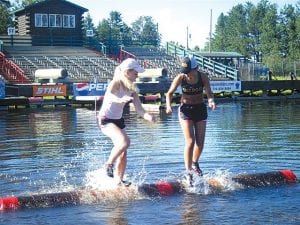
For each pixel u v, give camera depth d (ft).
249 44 367.04
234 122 55.52
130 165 29.91
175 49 148.25
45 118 63.87
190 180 24.71
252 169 28.60
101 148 37.68
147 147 36.83
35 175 27.81
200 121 25.76
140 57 142.92
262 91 111.45
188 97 25.52
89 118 63.46
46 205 22.06
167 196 23.35
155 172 27.99
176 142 39.42
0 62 120.06
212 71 134.31
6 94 88.43
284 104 88.48
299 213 20.30
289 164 30.07
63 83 95.25
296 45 292.40
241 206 21.44
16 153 35.42
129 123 55.67
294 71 151.33
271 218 19.71
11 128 52.06
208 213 20.53
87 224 19.42
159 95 94.99
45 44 142.51
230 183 24.77
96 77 119.03
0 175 27.86
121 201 22.58
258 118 60.39
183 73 25.25
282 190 24.07
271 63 205.77
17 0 231.71
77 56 133.39
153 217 20.15
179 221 19.57
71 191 23.17
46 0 142.31
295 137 41.75
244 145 37.47
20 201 21.97
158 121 58.03
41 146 38.81
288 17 333.42
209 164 30.14
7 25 184.14
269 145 37.32
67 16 144.97
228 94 107.96
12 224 19.54
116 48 150.51
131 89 23.86
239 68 132.98
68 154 34.94
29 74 115.65
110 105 24.04
